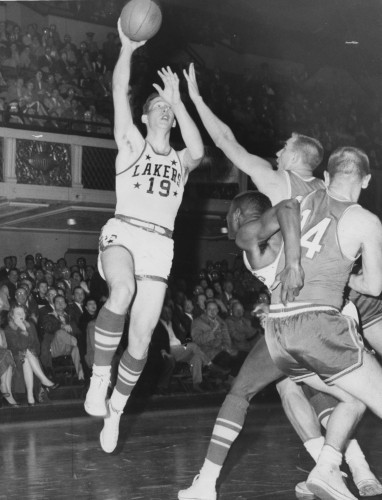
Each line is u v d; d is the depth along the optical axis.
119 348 9.57
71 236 15.12
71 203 12.80
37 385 8.81
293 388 3.88
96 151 12.99
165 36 16.78
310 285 3.27
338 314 3.28
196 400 9.79
